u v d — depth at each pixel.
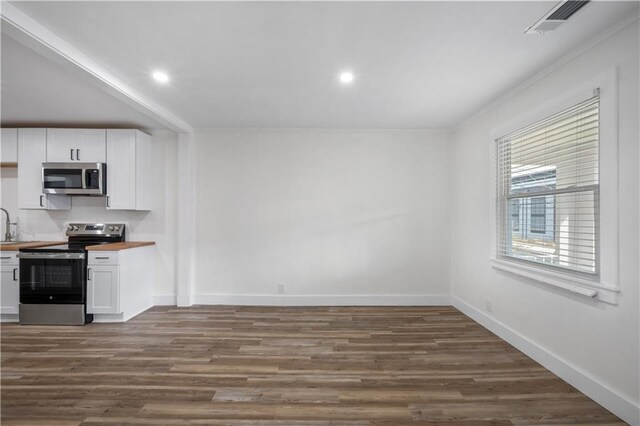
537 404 2.14
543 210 2.73
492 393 2.28
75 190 3.96
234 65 2.55
